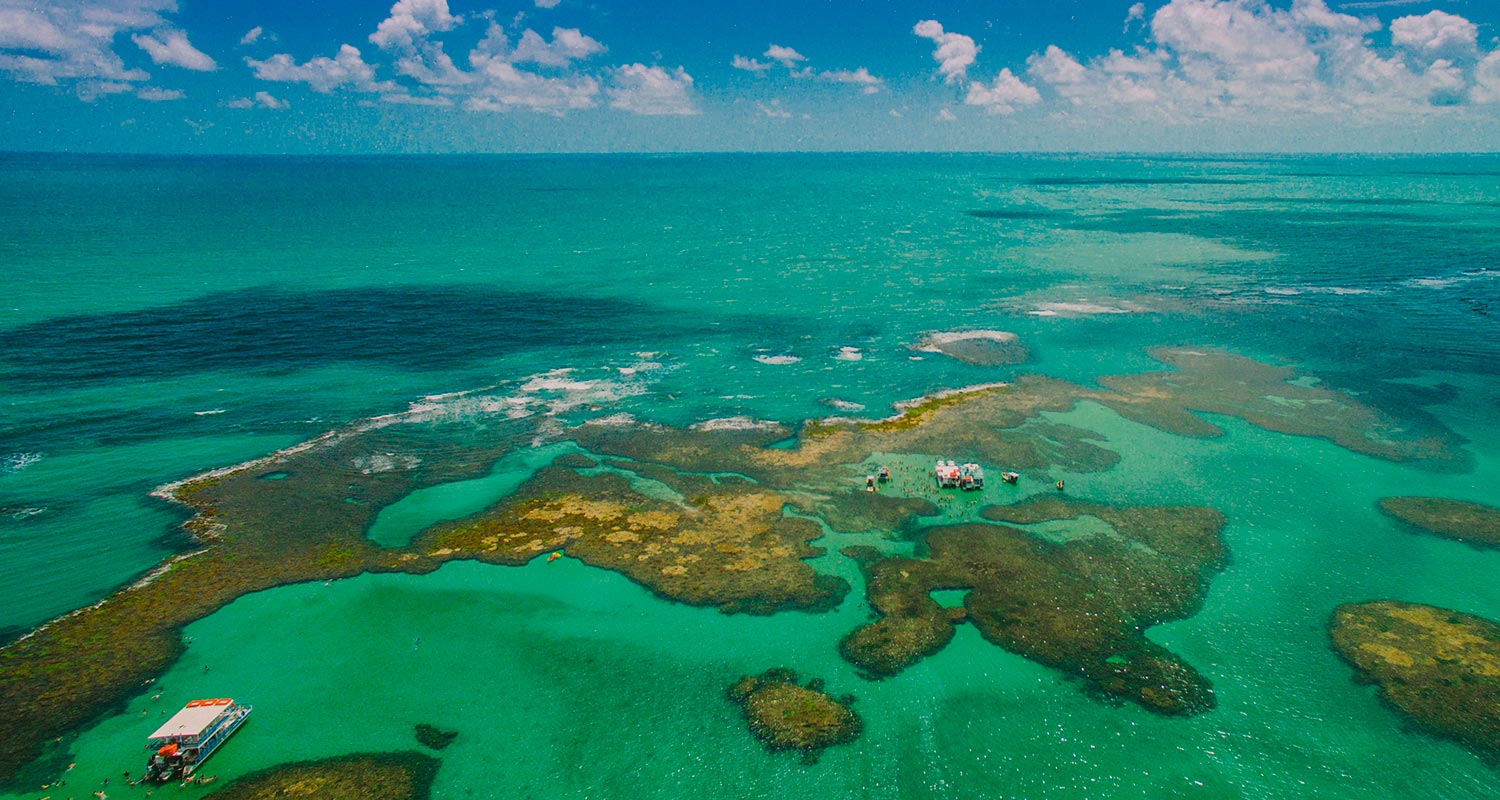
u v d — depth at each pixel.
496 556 46.50
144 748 32.72
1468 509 51.41
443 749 33.34
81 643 38.66
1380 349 83.00
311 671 37.53
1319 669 37.38
